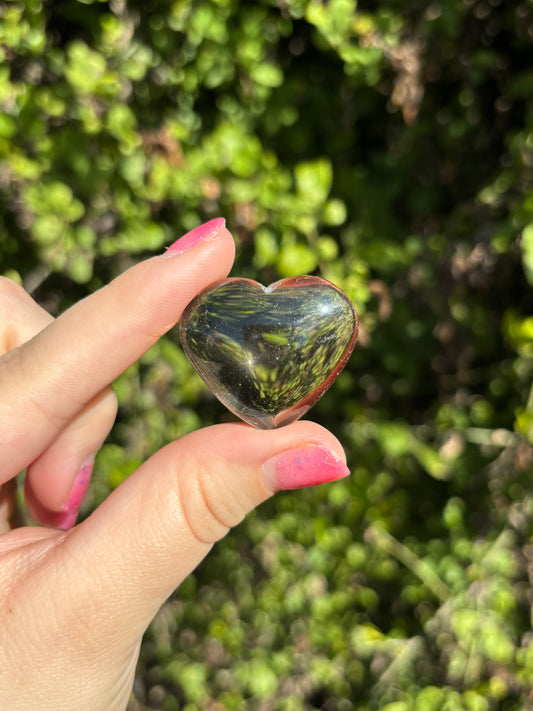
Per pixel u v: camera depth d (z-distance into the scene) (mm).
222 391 105
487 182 253
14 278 221
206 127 236
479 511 262
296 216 229
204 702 266
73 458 140
